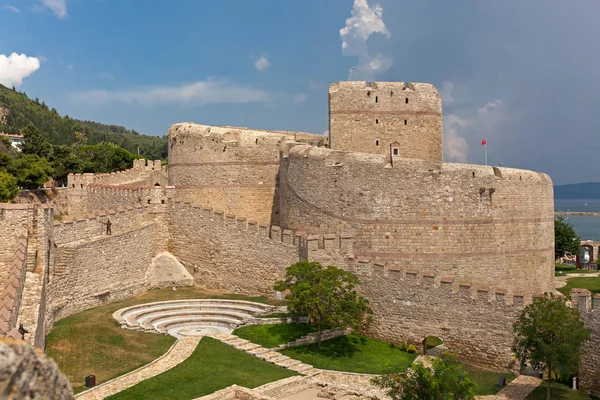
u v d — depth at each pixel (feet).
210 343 112.16
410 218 141.59
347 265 134.92
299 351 115.34
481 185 141.49
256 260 147.54
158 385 89.40
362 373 107.24
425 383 83.25
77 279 127.44
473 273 141.59
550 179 156.46
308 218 153.28
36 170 258.37
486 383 109.09
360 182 144.56
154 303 137.18
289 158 161.07
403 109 177.99
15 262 87.81
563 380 110.32
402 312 125.90
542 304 104.73
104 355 100.42
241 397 88.33
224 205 194.70
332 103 176.45
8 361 25.23
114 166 385.29
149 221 163.53
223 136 195.72
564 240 279.08
